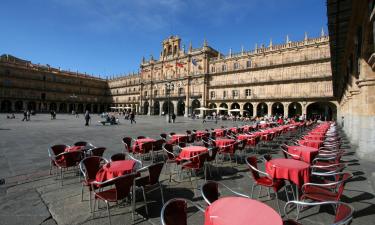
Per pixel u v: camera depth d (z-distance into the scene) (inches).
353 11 365.1
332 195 190.7
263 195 242.2
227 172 325.4
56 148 315.6
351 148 507.2
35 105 3186.5
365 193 241.3
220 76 2413.9
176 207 136.4
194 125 1226.6
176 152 452.8
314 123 1453.0
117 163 226.4
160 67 3038.9
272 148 527.2
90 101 3880.4
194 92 2593.5
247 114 2246.6
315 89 1760.6
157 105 3112.7
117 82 3897.6
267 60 2059.5
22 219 185.0
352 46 513.0
